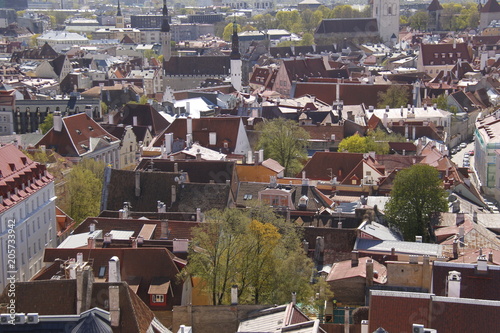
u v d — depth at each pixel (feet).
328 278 585.63
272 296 552.82
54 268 567.59
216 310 502.38
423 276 545.44
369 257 616.80
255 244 567.18
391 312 436.76
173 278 562.25
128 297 443.73
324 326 502.79
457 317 431.02
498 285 494.59
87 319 412.36
